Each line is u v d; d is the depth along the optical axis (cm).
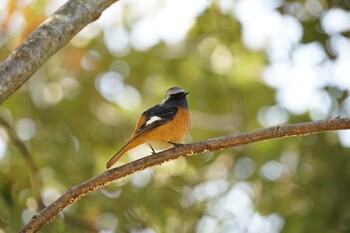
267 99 1753
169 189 1564
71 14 777
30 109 1756
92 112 1811
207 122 1780
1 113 1659
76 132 1780
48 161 1581
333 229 1539
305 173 1606
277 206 1570
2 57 1408
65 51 1733
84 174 1611
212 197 1636
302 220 1531
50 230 1201
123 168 756
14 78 709
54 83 1788
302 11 1536
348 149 1591
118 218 1491
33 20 1336
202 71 1800
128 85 1831
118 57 1798
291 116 1648
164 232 1499
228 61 1752
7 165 1526
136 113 1802
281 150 1633
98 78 1803
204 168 1677
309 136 1614
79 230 1434
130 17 1703
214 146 757
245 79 1758
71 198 747
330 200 1564
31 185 1455
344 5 1496
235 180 1684
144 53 1800
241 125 1755
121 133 1789
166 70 1817
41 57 733
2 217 1340
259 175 1633
